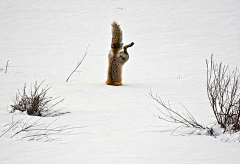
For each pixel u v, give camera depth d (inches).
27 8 2751.0
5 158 382.3
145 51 1692.9
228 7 2861.7
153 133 497.7
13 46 1674.5
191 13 2701.8
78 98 745.0
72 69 1234.6
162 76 1143.6
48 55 1517.0
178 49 1733.5
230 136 482.0
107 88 879.7
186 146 442.3
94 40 1967.3
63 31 2165.4
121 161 382.0
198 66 1332.4
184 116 598.2
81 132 491.2
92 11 2770.7
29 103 607.5
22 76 1015.6
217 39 1969.7
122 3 3053.6
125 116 593.9
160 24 2401.6
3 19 2383.1
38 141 445.7
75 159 384.2
